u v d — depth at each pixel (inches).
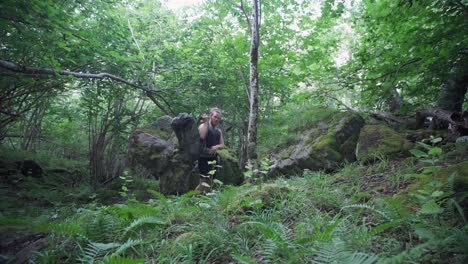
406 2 206.8
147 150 245.4
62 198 245.3
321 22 304.8
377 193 132.5
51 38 212.2
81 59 268.5
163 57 356.2
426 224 84.2
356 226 96.8
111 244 92.0
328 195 129.6
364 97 293.1
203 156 208.4
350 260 60.3
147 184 311.1
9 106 303.0
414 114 278.8
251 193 137.3
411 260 66.1
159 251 97.1
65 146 479.5
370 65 255.4
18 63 233.3
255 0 258.1
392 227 90.6
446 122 219.9
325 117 273.4
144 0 370.9
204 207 127.7
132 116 385.7
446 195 89.8
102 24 294.7
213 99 397.7
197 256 90.4
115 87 352.8
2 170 285.9
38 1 188.5
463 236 68.1
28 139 427.5
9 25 195.2
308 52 322.7
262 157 277.1
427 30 211.8
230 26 349.4
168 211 135.8
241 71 345.7
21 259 104.0
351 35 418.6
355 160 225.5
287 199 131.6
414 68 240.1
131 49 337.1
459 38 200.5
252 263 69.9
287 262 72.3
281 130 297.6
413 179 136.7
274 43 335.6
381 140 201.9
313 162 223.1
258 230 102.4
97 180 348.2
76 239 109.0
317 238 77.9
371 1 219.9
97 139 366.9
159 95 369.7
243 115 403.5
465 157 141.4
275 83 340.8
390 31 236.7
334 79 301.6
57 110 389.4
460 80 259.3
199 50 368.8
